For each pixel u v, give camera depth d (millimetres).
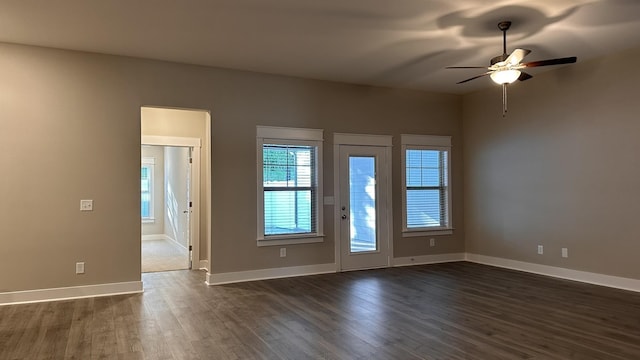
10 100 4707
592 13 3963
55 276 4824
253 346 3367
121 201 5125
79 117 4969
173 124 6680
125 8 3793
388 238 6793
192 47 4863
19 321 4039
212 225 5598
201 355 3201
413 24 4211
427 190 7195
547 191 6047
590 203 5508
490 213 6945
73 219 4918
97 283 4996
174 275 6230
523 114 6387
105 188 5059
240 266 5750
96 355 3221
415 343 3404
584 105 5562
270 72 5918
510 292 5062
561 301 4637
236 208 5746
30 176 4762
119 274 5094
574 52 5164
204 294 5043
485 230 7043
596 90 5426
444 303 4590
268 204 6008
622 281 5180
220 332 3703
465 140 7418
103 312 4312
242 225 5777
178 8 3803
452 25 4246
